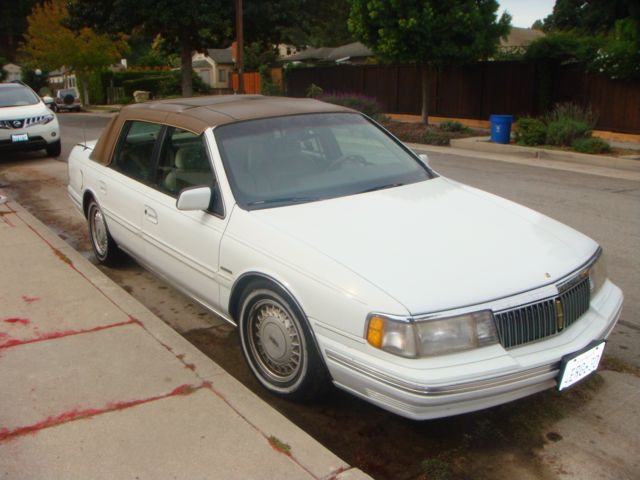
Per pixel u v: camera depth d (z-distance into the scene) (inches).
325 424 141.9
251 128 174.1
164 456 118.0
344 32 2768.2
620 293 148.2
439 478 122.8
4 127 511.5
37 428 126.6
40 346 161.9
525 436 136.0
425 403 112.8
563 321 126.3
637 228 301.9
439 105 870.4
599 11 839.7
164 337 166.7
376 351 117.5
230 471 113.8
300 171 167.6
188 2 1143.0
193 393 139.2
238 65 1023.0
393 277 122.6
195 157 173.0
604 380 157.2
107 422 128.5
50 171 483.2
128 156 211.5
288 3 1226.6
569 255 137.7
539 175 466.9
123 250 222.8
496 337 118.1
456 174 470.3
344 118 191.5
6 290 200.4
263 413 131.6
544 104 724.7
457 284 121.2
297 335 136.0
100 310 184.5
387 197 160.4
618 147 584.4
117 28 1198.9
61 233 306.5
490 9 717.3
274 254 138.1
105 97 1878.7
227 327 195.2
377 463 129.0
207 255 159.3
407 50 728.3
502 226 147.0
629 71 625.9
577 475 123.3
